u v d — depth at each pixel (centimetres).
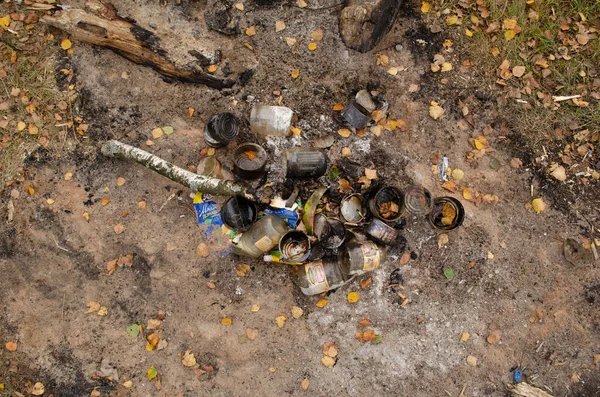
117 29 153
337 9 165
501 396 156
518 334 159
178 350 153
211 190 151
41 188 157
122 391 152
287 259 147
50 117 159
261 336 154
